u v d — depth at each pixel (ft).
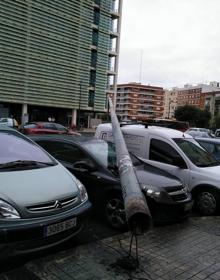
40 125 78.07
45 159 16.17
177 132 26.68
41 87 157.07
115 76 209.87
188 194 19.43
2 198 11.73
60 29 162.91
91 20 181.06
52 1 157.38
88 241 16.01
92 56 188.14
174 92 521.65
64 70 167.53
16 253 11.51
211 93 424.46
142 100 483.51
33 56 151.84
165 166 24.16
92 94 189.47
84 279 11.87
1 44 138.51
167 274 12.65
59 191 13.32
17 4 142.82
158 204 17.61
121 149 20.16
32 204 12.09
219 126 300.20
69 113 181.47
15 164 14.40
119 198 17.72
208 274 12.85
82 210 13.61
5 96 142.51
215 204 22.09
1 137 16.51
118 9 207.21
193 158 24.04
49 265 12.75
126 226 17.44
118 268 12.80
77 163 19.51
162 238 16.37
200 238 16.67
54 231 12.30
